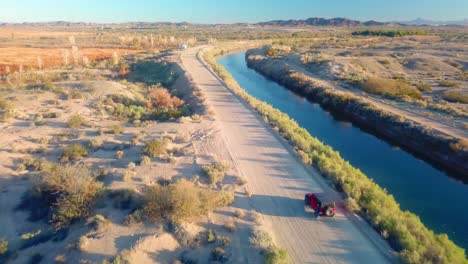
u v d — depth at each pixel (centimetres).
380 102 4716
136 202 1914
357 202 2027
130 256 1502
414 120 3806
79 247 1591
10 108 3719
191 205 1800
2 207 2086
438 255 1552
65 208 1872
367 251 1622
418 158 3266
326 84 5934
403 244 1628
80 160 2625
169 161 2503
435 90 5372
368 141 3700
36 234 1811
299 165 2553
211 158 2612
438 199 2466
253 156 2702
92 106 4044
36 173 2442
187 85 5297
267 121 3591
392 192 2555
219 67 7162
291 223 1839
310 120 4450
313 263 1543
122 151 2734
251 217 1855
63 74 6419
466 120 3806
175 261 1531
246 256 1562
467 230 2088
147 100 4600
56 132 3212
